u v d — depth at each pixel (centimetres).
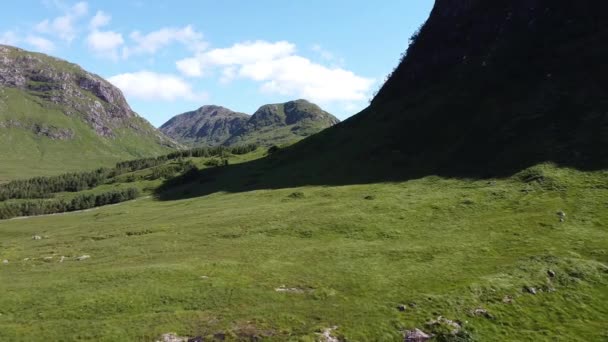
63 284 5197
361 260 5612
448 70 15125
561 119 9500
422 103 14038
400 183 9738
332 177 11606
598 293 4422
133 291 4781
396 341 3734
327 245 6375
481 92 12400
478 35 14975
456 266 5144
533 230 6003
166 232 8006
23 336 3928
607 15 11588
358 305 4319
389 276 5019
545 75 11238
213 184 15888
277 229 7338
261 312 4225
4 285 5438
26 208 18875
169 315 4222
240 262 5775
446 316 4034
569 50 11444
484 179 8688
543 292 4447
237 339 3753
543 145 8931
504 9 14638
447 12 16975
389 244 6209
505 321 4016
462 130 11300
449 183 8981
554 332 3859
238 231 7425
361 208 8038
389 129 13400
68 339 3841
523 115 10294
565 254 5131
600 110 9181
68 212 18250
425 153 11200
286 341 3691
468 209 7281
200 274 5288
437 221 6988
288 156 16175
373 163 11769
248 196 11288
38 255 7388
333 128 17525
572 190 7150
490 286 4488
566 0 12800
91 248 7356
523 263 4966
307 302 4447
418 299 4322
